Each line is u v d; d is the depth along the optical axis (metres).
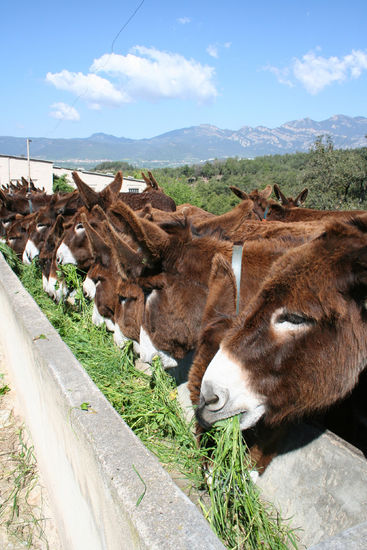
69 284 6.02
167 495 1.49
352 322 2.00
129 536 1.42
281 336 2.05
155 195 7.77
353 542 1.24
